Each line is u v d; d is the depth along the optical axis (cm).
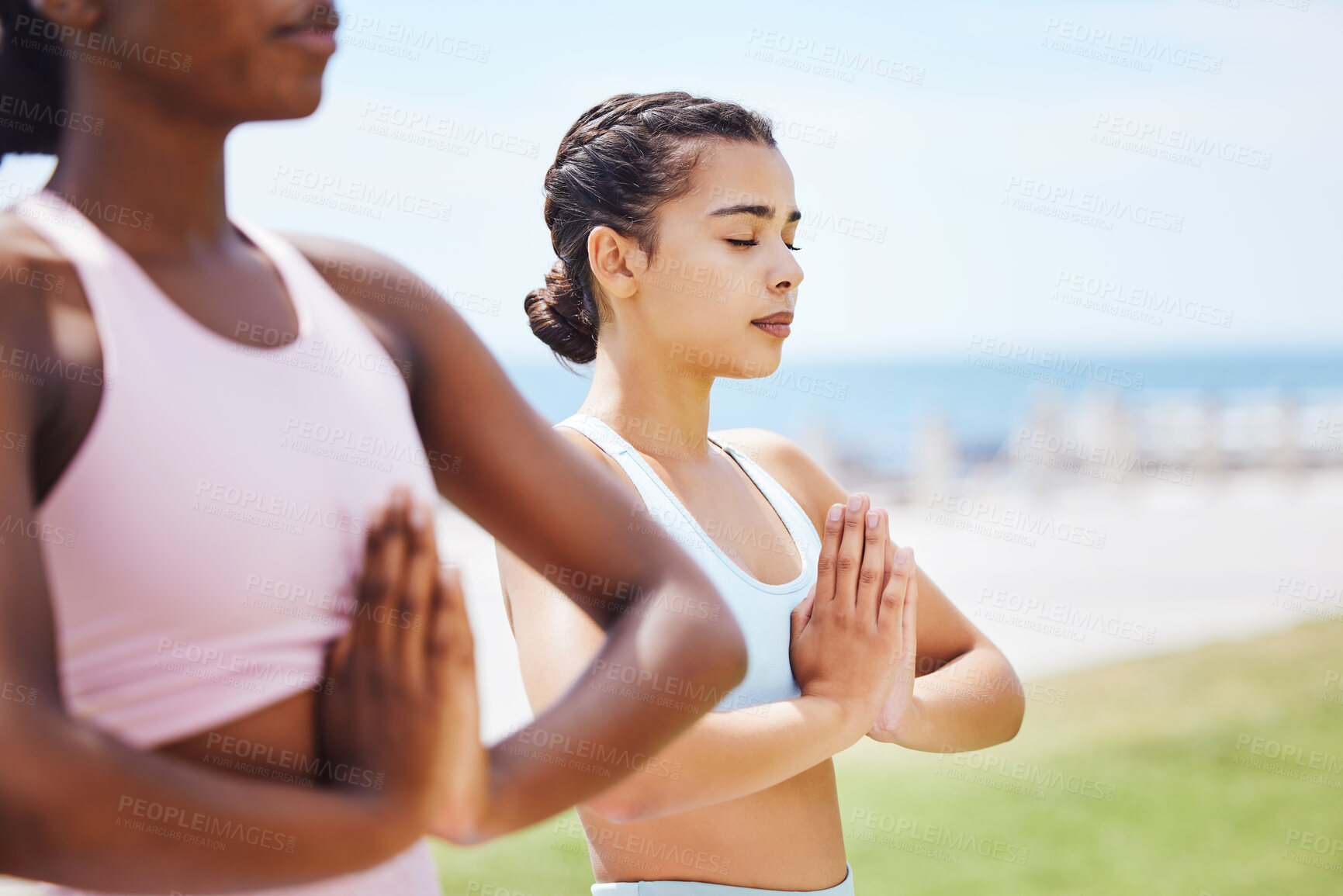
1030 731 661
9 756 58
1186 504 1631
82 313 71
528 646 171
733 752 159
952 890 453
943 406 1794
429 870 94
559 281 217
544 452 93
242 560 75
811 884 185
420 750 71
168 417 72
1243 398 2002
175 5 72
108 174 76
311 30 76
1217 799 543
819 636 179
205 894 65
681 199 191
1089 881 457
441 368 94
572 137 209
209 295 78
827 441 1869
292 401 79
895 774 600
